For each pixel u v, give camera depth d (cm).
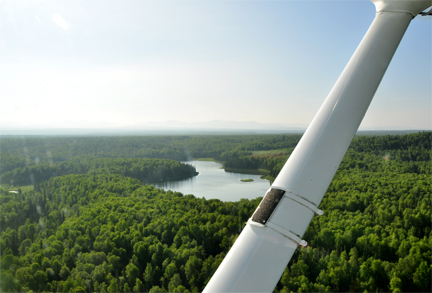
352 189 6819
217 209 5850
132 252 4531
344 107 287
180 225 5106
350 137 281
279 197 259
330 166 270
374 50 306
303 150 281
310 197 259
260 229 251
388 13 320
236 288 232
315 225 4956
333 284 3516
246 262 239
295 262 3825
